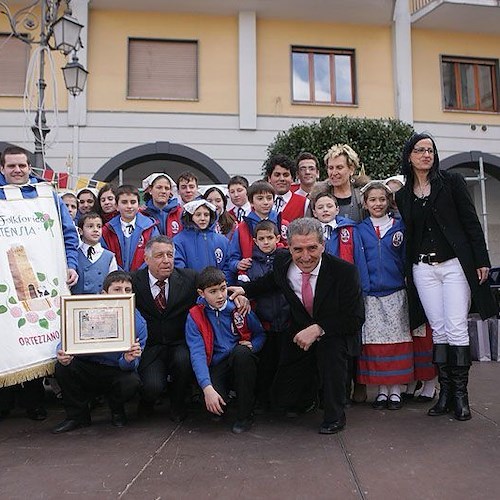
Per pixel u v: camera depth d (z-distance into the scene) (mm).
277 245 4191
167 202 5281
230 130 11820
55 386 4688
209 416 3963
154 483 2664
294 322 3676
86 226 4285
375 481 2646
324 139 9477
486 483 2600
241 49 11852
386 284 4055
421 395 4309
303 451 3109
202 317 3754
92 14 11578
